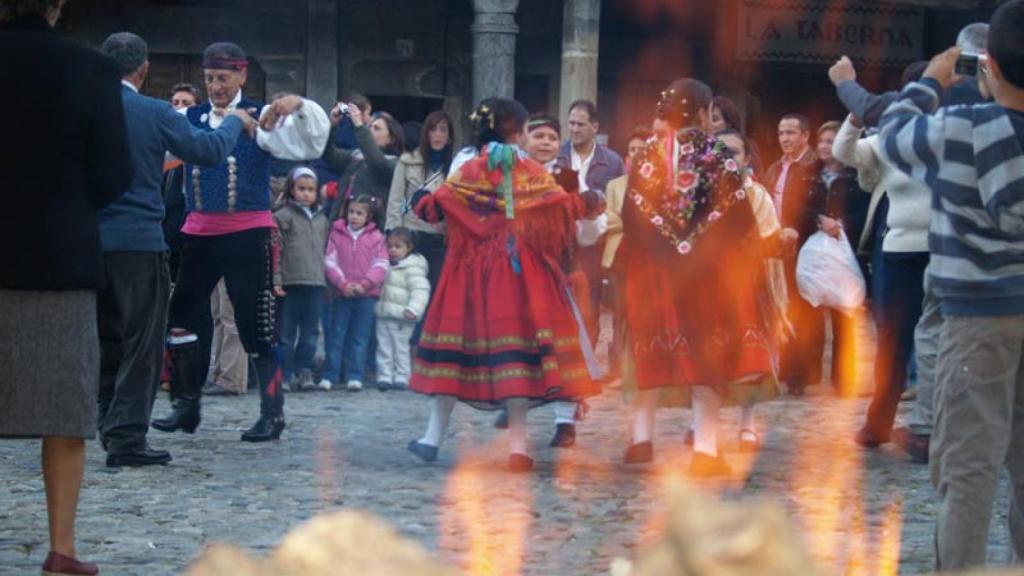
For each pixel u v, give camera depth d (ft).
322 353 46.62
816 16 81.15
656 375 27.78
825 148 40.47
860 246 34.91
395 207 42.98
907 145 16.26
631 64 80.84
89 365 18.70
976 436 16.20
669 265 27.78
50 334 18.42
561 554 21.07
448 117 43.04
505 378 27.63
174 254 37.73
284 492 25.48
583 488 26.27
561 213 28.27
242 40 76.69
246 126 29.01
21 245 18.21
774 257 28.71
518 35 79.41
